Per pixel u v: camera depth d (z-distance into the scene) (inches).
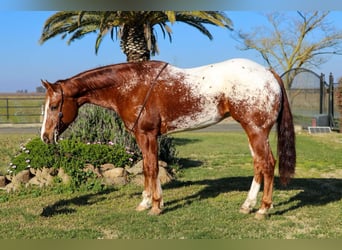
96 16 434.0
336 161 375.6
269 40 1111.6
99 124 302.7
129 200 217.5
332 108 724.0
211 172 312.8
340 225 176.1
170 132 191.8
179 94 183.5
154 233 164.7
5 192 235.3
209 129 779.4
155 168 190.1
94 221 180.4
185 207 203.0
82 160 256.4
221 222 178.4
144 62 192.7
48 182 246.1
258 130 178.7
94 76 189.5
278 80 185.6
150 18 416.8
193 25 467.2
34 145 263.7
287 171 186.2
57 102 185.3
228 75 180.4
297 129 707.4
